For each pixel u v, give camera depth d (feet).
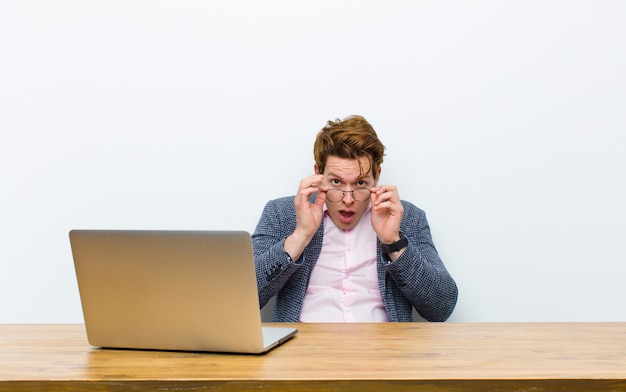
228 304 3.61
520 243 6.57
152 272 3.68
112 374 3.25
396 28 6.50
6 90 6.57
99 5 6.55
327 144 5.87
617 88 6.49
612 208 6.54
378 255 6.07
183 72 6.56
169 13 6.54
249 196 6.61
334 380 3.09
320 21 6.52
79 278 3.80
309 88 6.54
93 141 6.59
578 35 6.49
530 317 6.59
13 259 6.61
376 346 3.89
